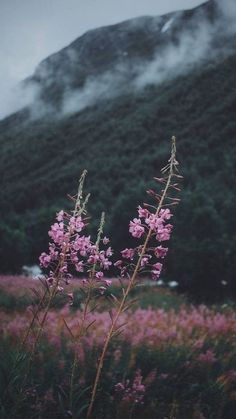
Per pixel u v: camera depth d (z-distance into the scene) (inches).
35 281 656.4
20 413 181.6
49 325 299.4
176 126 3909.9
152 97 5492.1
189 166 2605.8
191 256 808.3
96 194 2393.0
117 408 196.9
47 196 3125.0
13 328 267.1
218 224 927.0
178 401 225.1
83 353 227.6
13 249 1285.7
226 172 2003.0
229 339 335.6
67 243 183.6
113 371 230.5
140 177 2645.2
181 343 289.9
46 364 222.4
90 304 398.9
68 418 181.6
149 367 255.9
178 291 826.2
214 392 238.4
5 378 187.5
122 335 279.0
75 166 3688.5
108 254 187.0
